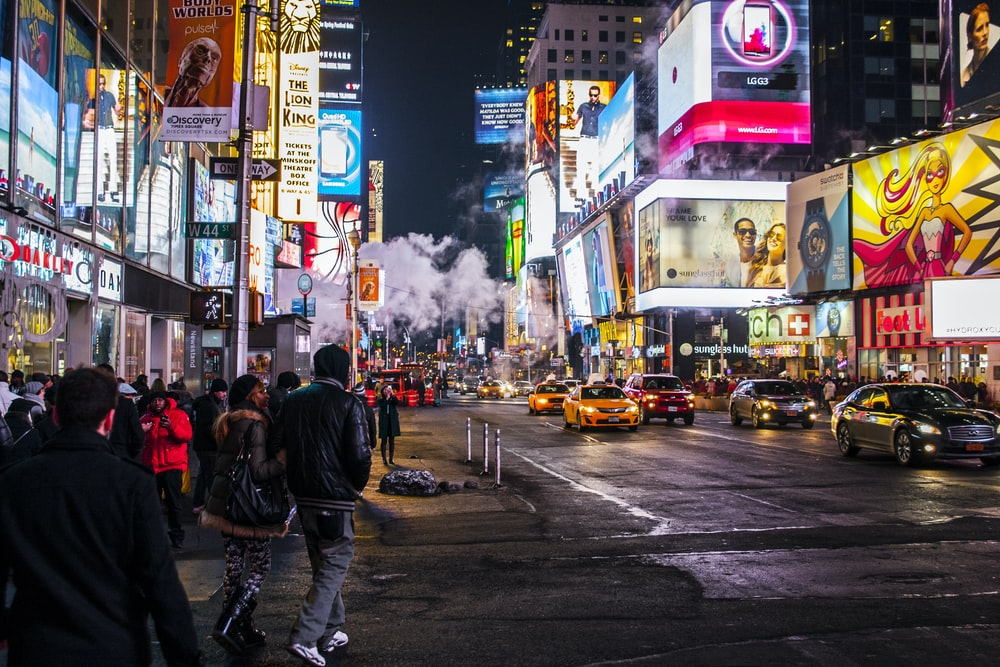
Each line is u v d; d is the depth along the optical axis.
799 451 20.27
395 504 12.48
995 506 11.56
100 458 2.80
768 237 68.88
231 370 12.79
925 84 74.62
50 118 16.48
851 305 45.84
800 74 73.19
